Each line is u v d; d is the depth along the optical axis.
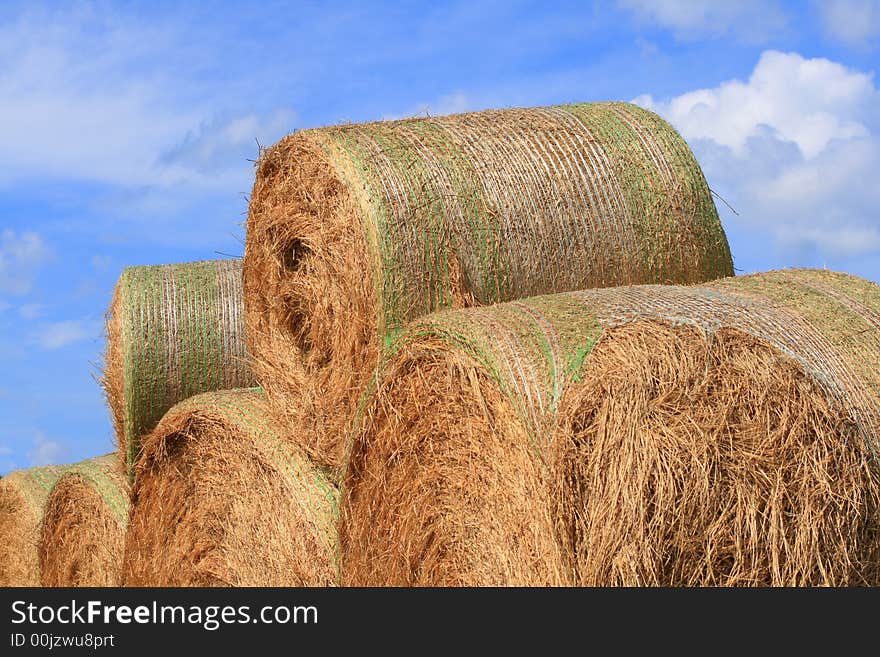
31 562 9.79
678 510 3.74
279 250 6.45
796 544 3.88
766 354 4.22
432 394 4.72
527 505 4.04
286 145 6.17
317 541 5.64
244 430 6.31
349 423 5.55
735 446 3.90
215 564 6.67
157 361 7.88
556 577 3.81
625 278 5.85
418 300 5.29
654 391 3.93
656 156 6.08
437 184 5.47
